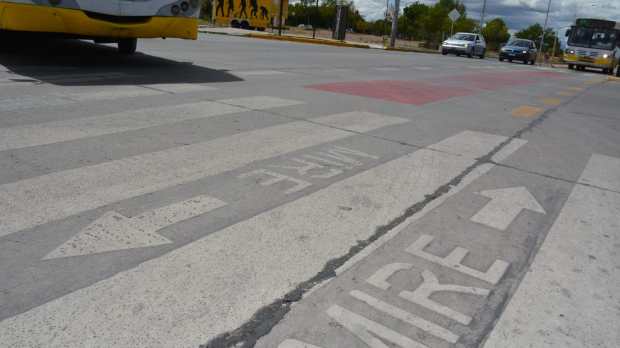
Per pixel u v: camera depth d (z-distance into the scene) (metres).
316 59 16.12
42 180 3.78
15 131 4.91
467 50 36.25
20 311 2.32
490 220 3.70
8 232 3.00
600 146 6.45
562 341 2.38
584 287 2.87
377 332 2.34
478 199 4.11
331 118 6.68
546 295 2.75
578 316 2.58
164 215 3.36
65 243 2.93
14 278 2.56
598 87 16.33
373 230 3.38
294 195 3.86
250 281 2.67
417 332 2.36
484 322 2.48
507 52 36.66
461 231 3.47
